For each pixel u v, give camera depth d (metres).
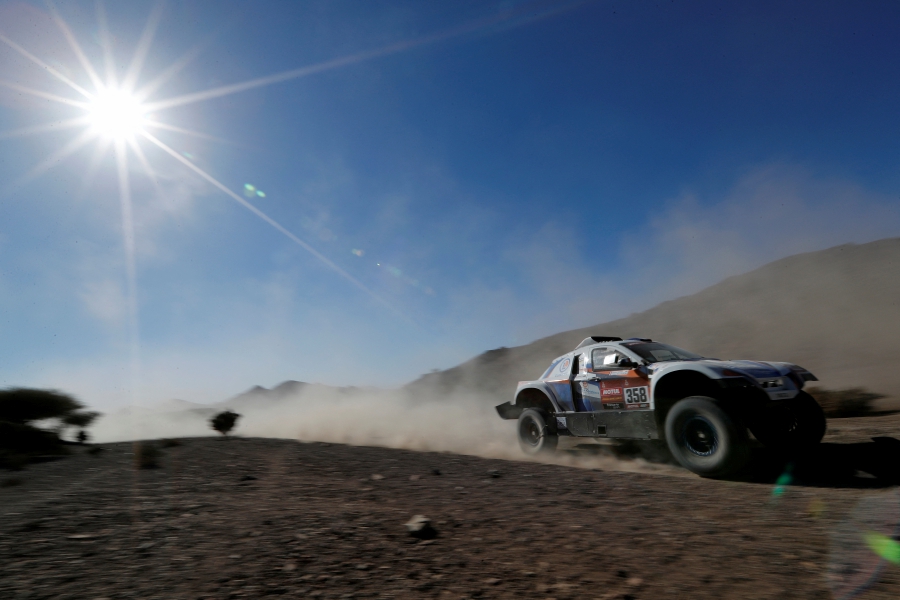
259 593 2.21
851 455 5.62
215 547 2.86
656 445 7.79
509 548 2.91
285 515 3.60
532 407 8.05
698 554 2.78
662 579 2.42
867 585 2.26
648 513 3.75
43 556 2.71
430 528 3.15
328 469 5.83
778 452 6.15
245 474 5.47
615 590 2.29
